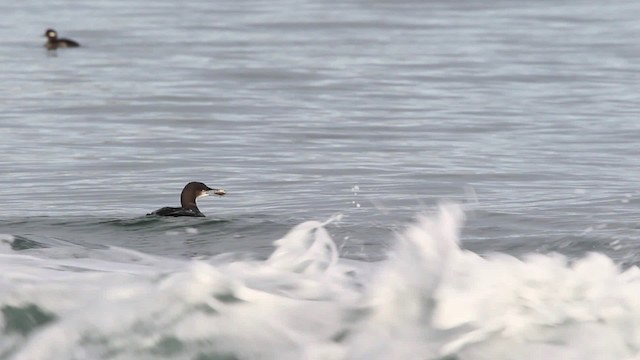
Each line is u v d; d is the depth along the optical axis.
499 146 82.94
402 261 27.02
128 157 78.56
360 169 73.12
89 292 28.16
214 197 63.59
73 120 96.50
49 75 127.19
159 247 45.88
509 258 27.02
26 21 183.00
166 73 127.94
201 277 27.41
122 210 60.09
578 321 25.42
